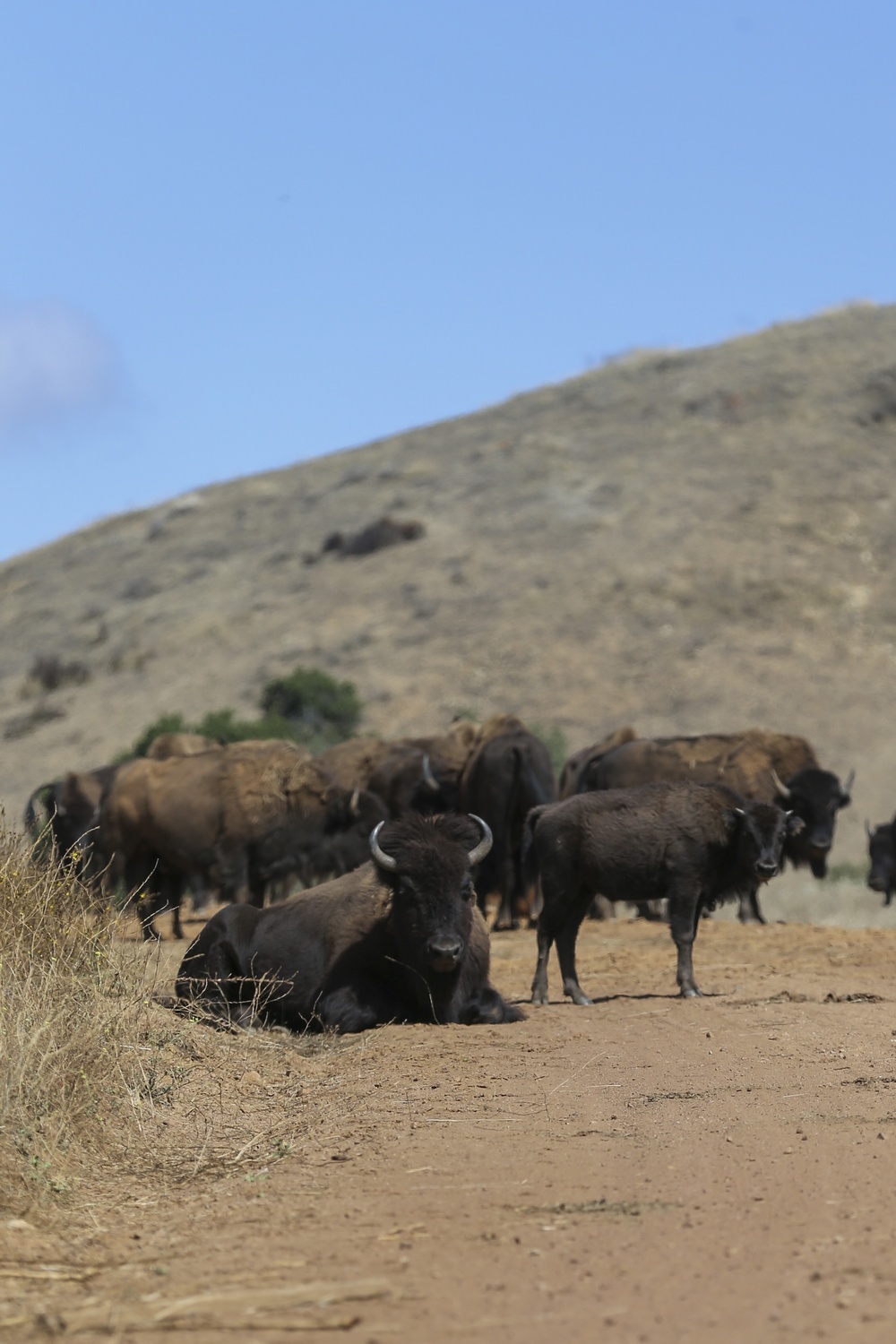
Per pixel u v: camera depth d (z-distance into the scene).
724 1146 26.89
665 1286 18.70
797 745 81.06
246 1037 40.16
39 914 33.69
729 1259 19.69
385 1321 17.84
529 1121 30.47
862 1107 30.08
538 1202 23.48
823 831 77.50
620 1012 45.22
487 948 44.06
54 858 36.78
